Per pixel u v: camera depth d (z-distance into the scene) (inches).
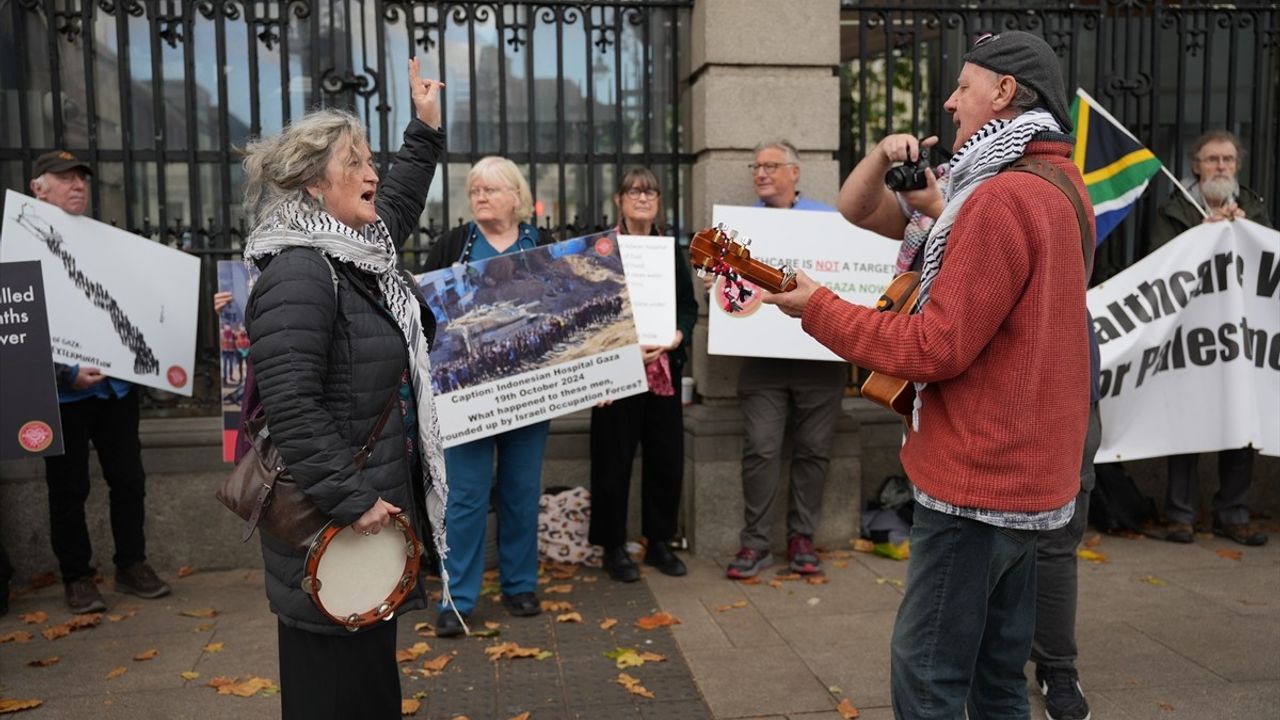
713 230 100.8
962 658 95.0
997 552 93.0
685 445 216.1
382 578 95.7
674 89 218.4
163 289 184.2
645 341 192.7
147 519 200.7
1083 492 130.7
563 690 146.0
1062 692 134.0
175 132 214.1
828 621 171.8
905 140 116.9
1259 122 233.9
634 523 218.2
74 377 173.0
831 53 208.5
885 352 90.0
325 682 95.8
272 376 89.1
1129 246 240.7
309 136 95.0
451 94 220.7
